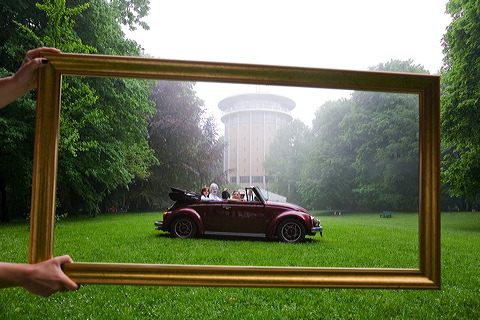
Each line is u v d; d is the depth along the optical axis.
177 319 2.74
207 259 3.80
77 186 12.96
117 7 14.88
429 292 3.49
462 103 13.03
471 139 13.57
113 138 13.36
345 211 18.38
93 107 11.00
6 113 10.22
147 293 3.32
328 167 21.80
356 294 3.41
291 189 19.62
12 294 3.19
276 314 2.84
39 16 10.49
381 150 16.33
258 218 6.43
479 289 3.65
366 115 19.03
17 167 11.10
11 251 4.53
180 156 21.08
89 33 11.98
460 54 13.64
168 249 4.45
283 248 4.59
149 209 20.94
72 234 5.04
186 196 6.78
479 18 12.55
